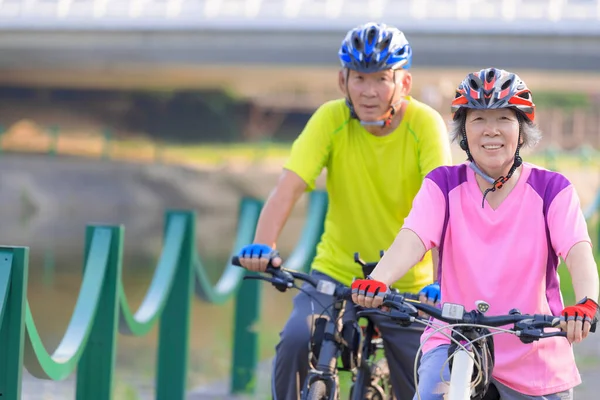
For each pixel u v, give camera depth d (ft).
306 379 22.93
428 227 19.74
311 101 306.35
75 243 106.32
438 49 169.58
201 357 48.75
